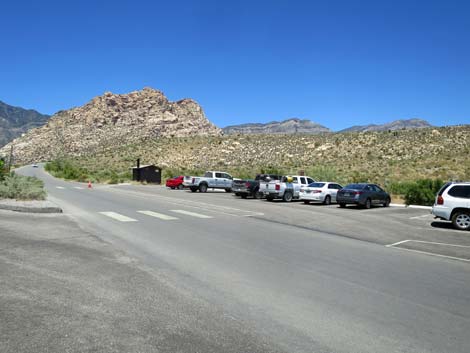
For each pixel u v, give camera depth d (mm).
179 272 7477
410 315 5629
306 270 7961
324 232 13289
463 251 10672
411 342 4754
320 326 5137
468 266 8883
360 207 24562
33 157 186125
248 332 4875
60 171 86250
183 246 9961
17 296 5781
